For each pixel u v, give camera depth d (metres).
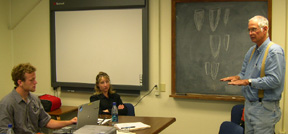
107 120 2.72
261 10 3.38
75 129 2.29
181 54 3.70
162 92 3.82
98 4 3.96
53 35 4.27
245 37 3.45
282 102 3.35
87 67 4.14
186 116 3.73
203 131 3.67
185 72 3.71
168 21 3.74
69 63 4.23
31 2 4.39
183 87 3.73
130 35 3.88
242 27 3.45
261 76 2.52
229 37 3.51
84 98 4.23
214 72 3.60
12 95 2.30
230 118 3.55
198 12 3.60
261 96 2.51
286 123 3.35
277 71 2.41
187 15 3.64
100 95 3.25
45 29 4.38
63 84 4.26
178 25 3.68
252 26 2.54
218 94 3.60
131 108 3.33
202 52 3.62
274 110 2.52
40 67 4.45
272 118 2.51
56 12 4.23
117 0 3.87
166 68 3.79
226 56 3.54
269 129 2.52
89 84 4.11
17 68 2.29
